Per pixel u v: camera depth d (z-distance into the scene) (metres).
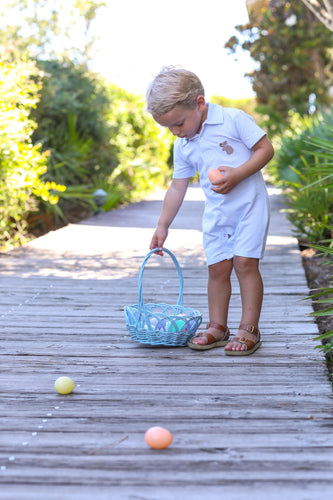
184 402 2.22
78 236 6.75
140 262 5.27
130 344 2.96
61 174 8.61
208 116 2.73
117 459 1.79
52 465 1.76
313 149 7.46
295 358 2.68
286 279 4.36
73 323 3.34
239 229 2.77
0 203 6.51
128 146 12.53
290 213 7.47
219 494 1.61
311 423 2.03
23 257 5.50
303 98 15.24
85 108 9.51
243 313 2.82
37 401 2.24
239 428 1.99
